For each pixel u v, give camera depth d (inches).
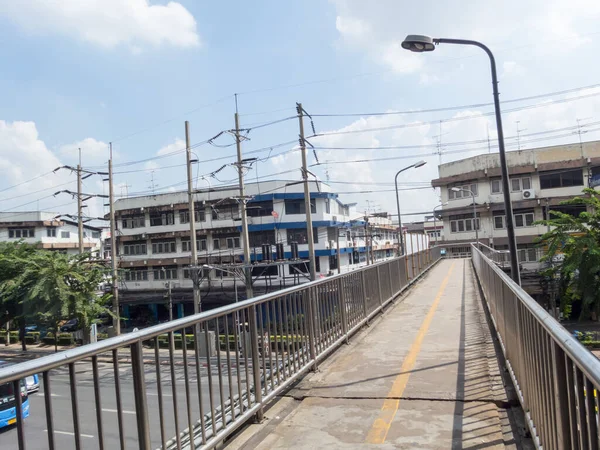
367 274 381.4
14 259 935.0
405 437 153.6
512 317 184.9
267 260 1211.2
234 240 1594.5
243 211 1043.9
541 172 1600.6
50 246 1967.3
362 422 168.4
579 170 1550.2
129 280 1740.9
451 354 258.7
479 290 566.9
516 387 171.6
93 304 959.6
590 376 66.7
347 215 1891.0
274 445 152.6
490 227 1684.3
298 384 215.3
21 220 1974.7
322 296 264.7
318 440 155.1
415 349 276.8
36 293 874.8
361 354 271.7
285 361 205.8
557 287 1121.4
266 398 177.9
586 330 930.7
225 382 210.7
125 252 1788.9
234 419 153.7
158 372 119.3
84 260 1029.2
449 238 1807.3
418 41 448.1
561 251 979.9
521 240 1615.4
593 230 944.3
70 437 251.1
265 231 1549.0
